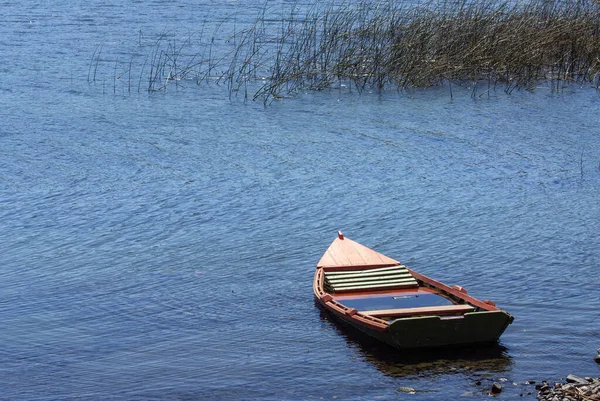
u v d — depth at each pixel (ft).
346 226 63.98
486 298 49.67
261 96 114.01
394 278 49.78
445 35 125.18
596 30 128.67
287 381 39.65
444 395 38.01
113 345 43.65
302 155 85.40
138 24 173.17
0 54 141.18
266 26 165.07
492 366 41.01
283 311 48.16
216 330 45.52
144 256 57.31
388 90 118.83
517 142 90.79
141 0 212.64
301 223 64.75
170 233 62.28
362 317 43.93
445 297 47.19
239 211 67.67
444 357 42.16
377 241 60.64
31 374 40.42
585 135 93.91
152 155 85.30
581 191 73.51
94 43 152.35
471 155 85.61
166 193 72.49
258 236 61.67
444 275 53.72
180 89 118.01
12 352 42.75
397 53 123.13
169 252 58.18
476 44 124.26
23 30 166.20
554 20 127.54
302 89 118.52
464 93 116.78
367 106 108.78
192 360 41.91
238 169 80.23
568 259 56.49
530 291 50.75
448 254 57.72
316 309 48.47
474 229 63.16
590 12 130.82
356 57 123.85
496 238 61.05
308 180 76.59
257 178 77.20
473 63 122.83
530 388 38.58
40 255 57.36
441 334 42.57
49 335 44.80
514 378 39.70
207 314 47.70
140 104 109.09
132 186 74.64
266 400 37.81
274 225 64.28
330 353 42.65
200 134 94.07
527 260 56.34
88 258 56.85
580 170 80.28
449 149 87.97
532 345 43.32
